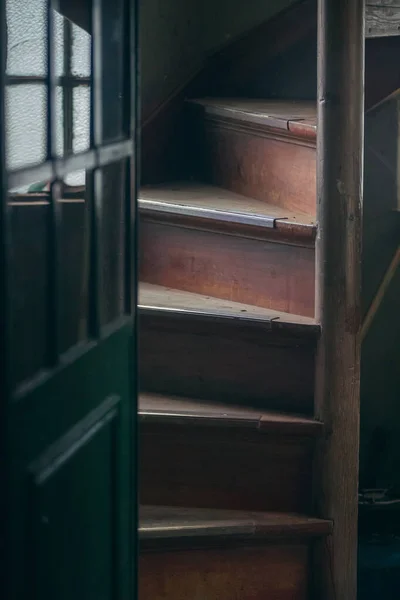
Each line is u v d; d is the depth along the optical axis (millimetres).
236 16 3545
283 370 2719
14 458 1551
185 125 3539
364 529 3506
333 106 2549
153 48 3400
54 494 1738
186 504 2713
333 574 2674
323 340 2623
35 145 1853
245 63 3600
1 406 1507
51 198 1770
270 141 3004
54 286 1767
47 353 1753
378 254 3584
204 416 2645
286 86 3582
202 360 2803
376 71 3217
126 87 2205
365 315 3512
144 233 3121
